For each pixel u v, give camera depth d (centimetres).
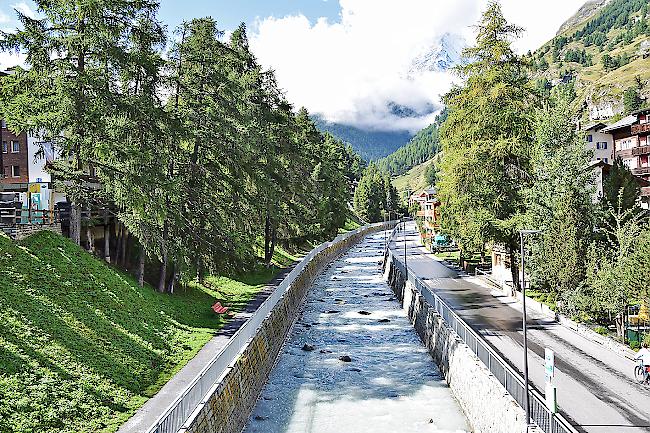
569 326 3228
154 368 2175
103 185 2820
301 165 6056
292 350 3372
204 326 2991
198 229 3403
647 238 2645
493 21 4134
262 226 5012
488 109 4056
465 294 4506
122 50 2527
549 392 1485
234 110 3547
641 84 17638
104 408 1719
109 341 2167
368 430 2145
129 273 3319
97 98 2508
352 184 19200
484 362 2155
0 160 4653
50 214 3056
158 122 2936
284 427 2177
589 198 3662
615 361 2545
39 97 2450
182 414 1512
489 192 4019
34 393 1625
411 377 2816
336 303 4981
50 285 2298
